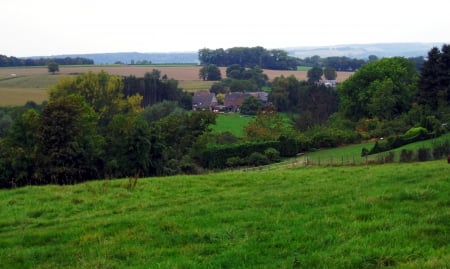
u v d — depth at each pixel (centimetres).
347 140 7644
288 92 14288
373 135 7750
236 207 2005
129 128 6112
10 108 11725
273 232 1525
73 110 5869
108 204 2344
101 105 11312
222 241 1484
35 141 5753
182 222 1752
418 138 6347
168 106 12431
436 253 1166
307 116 10719
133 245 1509
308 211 1792
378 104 8712
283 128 8762
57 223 2008
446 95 7800
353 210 1711
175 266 1254
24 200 2488
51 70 17462
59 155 5725
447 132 6425
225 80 18650
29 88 14500
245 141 7719
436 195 1803
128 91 14625
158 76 18900
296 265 1185
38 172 5625
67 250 1509
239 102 15138
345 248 1266
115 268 1316
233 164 7006
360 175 2856
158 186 2794
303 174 3136
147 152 6100
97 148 6003
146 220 1805
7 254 1510
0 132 9844
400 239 1305
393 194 1878
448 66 7931
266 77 19625
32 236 1705
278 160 7056
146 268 1268
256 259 1285
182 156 7106
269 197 2175
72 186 2878
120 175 6028
